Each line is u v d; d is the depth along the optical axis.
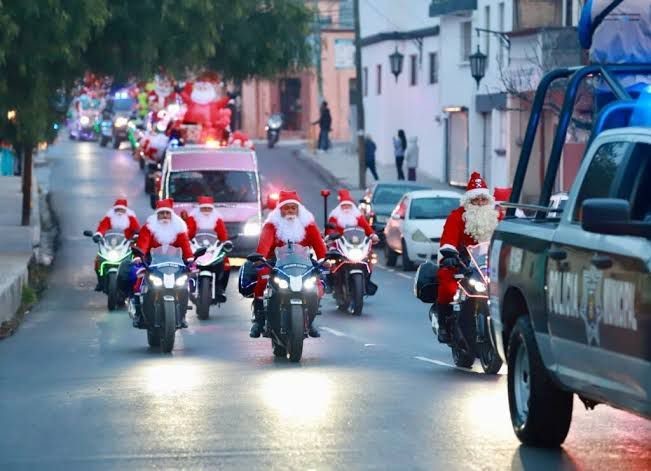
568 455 22.50
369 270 52.69
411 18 136.00
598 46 26.22
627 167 20.73
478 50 96.50
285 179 130.75
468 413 26.70
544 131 100.00
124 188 119.06
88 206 105.75
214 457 22.67
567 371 21.53
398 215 73.50
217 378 32.91
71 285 64.81
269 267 37.66
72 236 88.25
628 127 21.28
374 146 122.19
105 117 173.75
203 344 42.25
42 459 22.92
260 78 85.12
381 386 30.75
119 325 48.53
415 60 135.88
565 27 90.75
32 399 29.94
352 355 38.56
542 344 22.41
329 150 159.88
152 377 33.47
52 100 73.50
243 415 26.77
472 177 34.28
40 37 61.34
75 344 42.78
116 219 55.69
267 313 37.59
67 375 34.75
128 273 51.41
